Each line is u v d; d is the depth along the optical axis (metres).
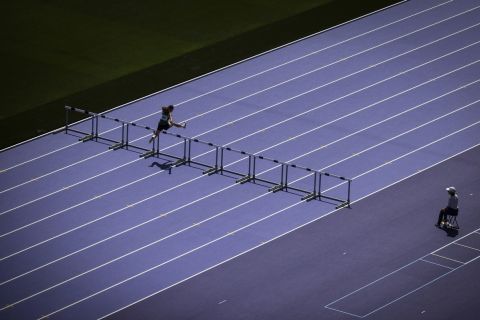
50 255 128.50
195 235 132.12
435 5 182.12
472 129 152.00
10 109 154.00
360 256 128.88
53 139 148.75
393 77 162.75
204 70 163.88
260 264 127.56
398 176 142.62
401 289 123.56
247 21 176.25
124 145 147.75
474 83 161.88
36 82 159.88
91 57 165.88
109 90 158.75
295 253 129.38
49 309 120.38
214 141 148.50
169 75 162.50
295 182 141.38
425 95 158.75
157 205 137.00
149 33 172.12
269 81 161.50
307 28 174.75
